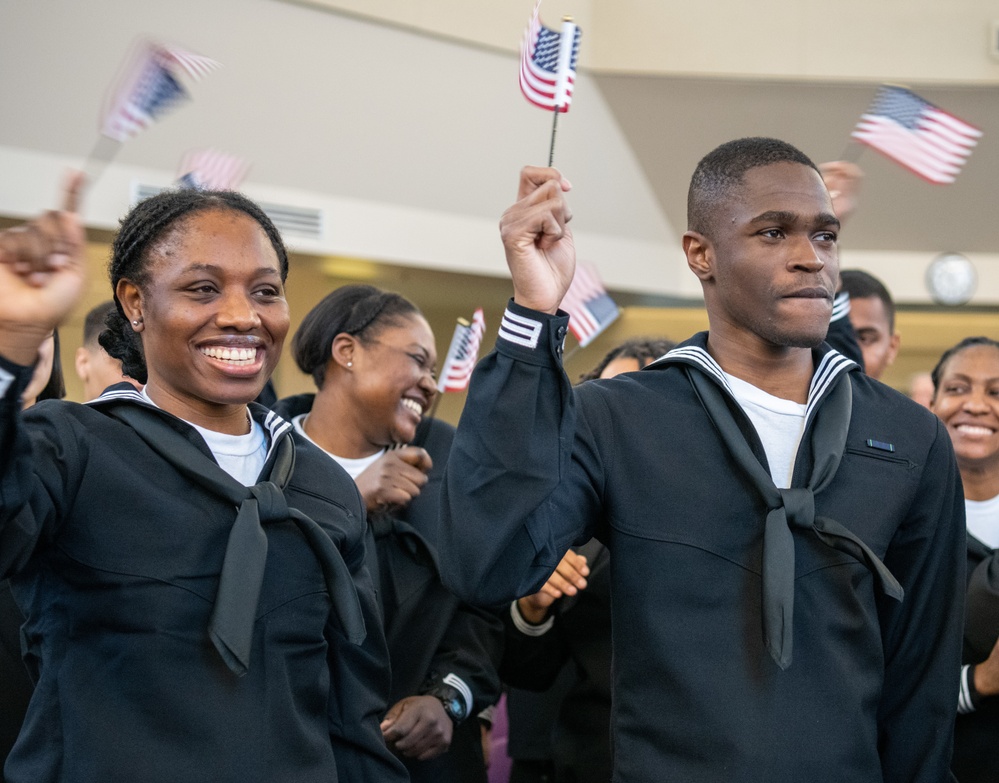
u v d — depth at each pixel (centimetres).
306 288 691
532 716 284
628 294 734
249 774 141
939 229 746
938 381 277
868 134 211
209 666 143
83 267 132
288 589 152
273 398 280
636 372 172
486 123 625
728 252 163
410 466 234
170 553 144
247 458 160
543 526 154
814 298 160
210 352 153
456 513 150
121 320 169
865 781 152
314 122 571
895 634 169
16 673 194
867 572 158
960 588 170
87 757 139
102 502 144
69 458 143
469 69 602
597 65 656
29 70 490
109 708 140
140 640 141
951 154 209
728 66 654
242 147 560
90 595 143
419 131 605
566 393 151
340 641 166
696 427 163
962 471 265
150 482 147
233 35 530
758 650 152
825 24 655
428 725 221
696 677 152
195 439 152
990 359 264
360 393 245
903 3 655
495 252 657
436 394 262
